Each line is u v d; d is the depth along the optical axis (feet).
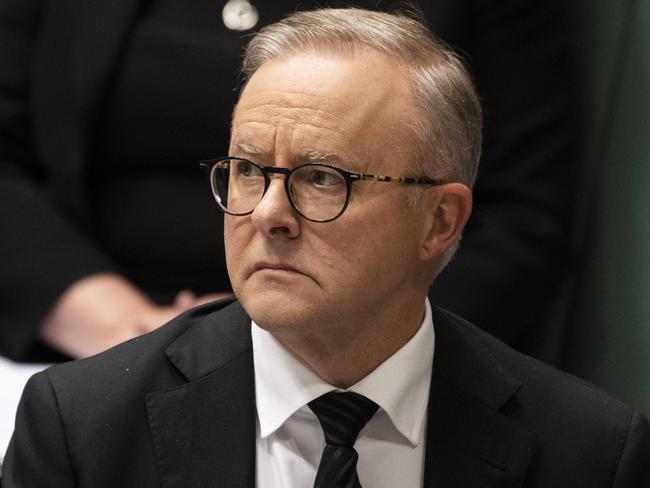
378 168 15.11
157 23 26.40
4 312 26.05
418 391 16.70
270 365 16.21
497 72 27.48
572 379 17.57
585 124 28.45
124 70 26.22
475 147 16.92
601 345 27.73
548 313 28.96
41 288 25.80
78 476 15.65
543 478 16.35
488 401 16.69
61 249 26.16
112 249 26.73
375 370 16.24
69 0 27.09
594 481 16.40
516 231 27.07
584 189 28.45
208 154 26.22
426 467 16.28
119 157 26.66
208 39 26.20
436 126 15.79
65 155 26.61
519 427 16.53
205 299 25.88
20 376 24.72
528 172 27.37
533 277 26.94
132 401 16.03
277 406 16.11
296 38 15.58
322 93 14.96
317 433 16.24
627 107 27.27
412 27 16.33
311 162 14.84
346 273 14.94
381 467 16.35
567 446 16.55
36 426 15.90
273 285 14.88
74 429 15.79
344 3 25.94
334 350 15.64
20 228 26.27
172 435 15.88
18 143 27.68
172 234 26.20
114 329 25.26
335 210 14.84
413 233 15.74
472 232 27.22
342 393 16.08
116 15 26.37
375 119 15.10
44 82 27.17
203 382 16.26
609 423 16.81
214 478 15.69
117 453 15.74
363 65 15.33
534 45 27.58
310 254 14.82
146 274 26.68
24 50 27.86
